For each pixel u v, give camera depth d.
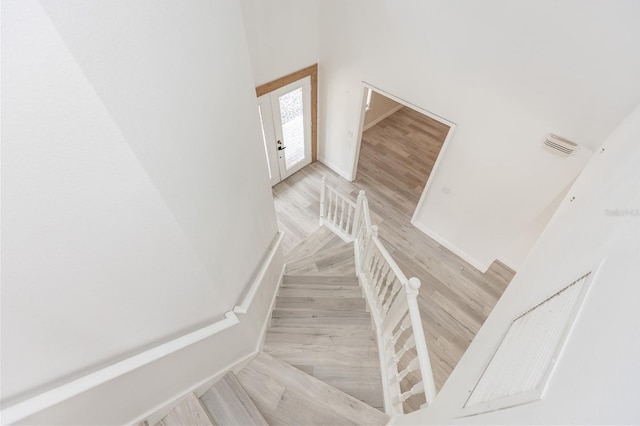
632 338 0.34
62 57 0.65
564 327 0.55
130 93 0.85
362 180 5.76
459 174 3.87
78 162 0.79
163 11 0.91
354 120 4.91
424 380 1.52
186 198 1.23
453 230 4.41
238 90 1.50
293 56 4.37
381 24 3.60
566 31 2.38
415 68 3.59
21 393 0.97
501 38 2.74
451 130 3.64
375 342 2.48
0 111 0.61
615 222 0.61
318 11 4.18
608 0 2.12
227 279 1.77
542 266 1.09
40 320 0.92
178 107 1.07
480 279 4.22
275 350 2.40
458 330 3.62
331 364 2.32
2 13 0.54
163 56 0.94
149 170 0.99
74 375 1.12
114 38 0.76
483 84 3.08
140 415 1.57
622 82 2.28
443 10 2.99
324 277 3.29
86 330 1.08
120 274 1.08
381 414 1.96
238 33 1.39
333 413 1.96
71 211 0.84
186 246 1.30
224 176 1.54
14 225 0.74
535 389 0.52
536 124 2.90
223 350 1.91
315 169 6.02
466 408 0.84
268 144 4.99
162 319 1.39
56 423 1.06
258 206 2.14
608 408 0.31
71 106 0.71
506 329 0.96
